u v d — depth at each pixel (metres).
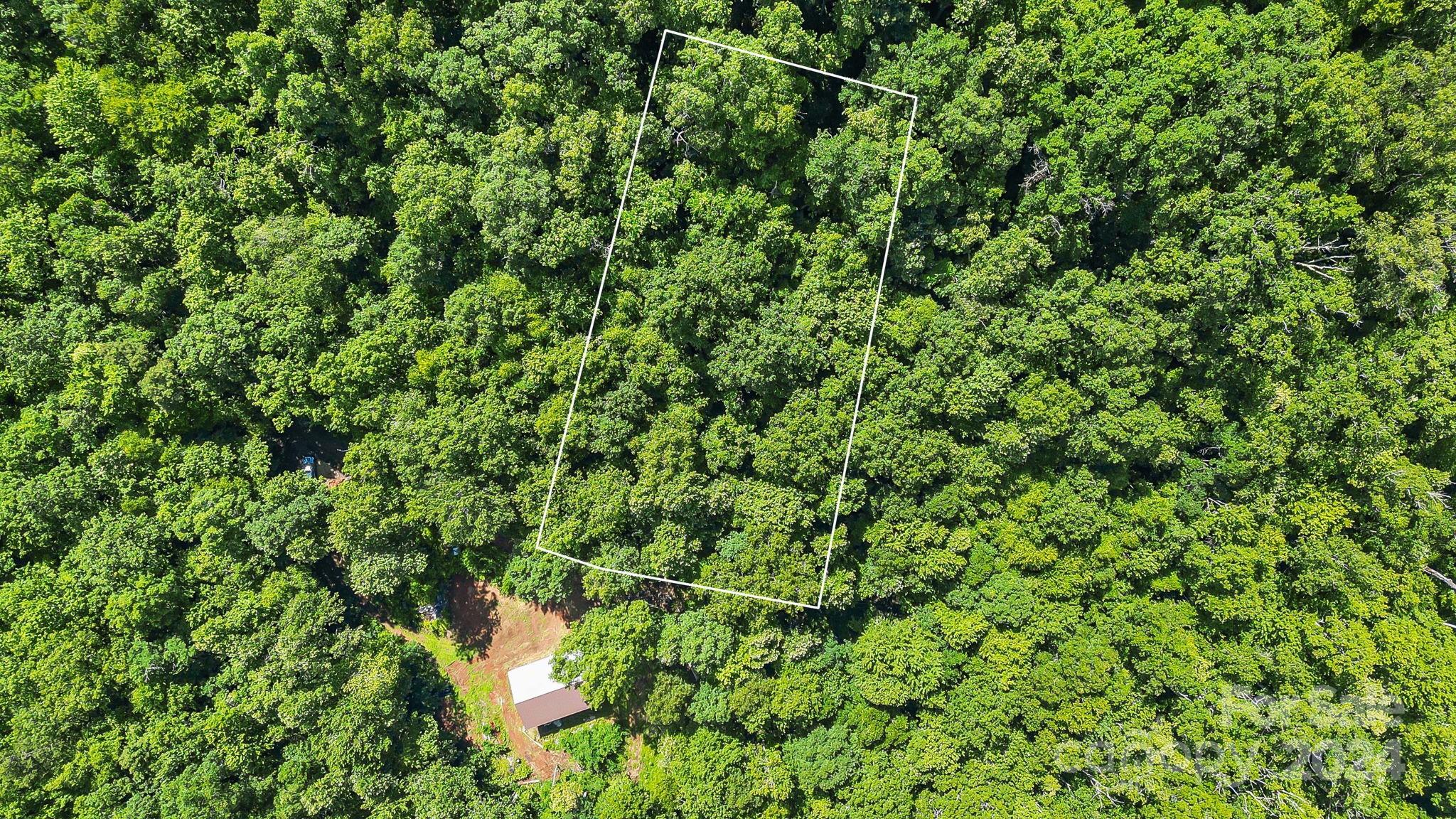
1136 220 41.78
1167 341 41.41
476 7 42.03
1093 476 43.75
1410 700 40.66
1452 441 40.91
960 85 40.84
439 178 41.12
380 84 41.78
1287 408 40.50
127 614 41.06
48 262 42.06
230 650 42.59
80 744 40.91
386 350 43.00
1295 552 42.47
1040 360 42.88
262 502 43.81
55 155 43.44
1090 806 42.66
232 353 42.34
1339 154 38.03
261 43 40.09
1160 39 38.62
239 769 43.41
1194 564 42.94
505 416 43.34
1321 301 38.56
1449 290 40.44
